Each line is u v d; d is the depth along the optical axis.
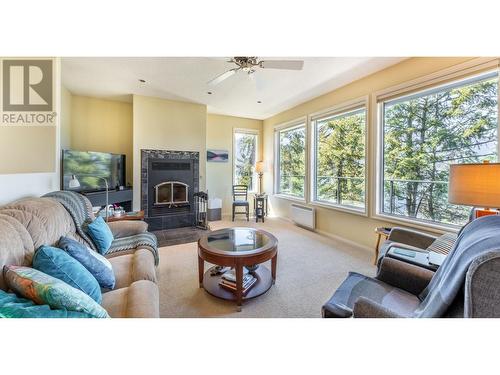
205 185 4.70
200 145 4.62
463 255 0.84
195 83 3.50
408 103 2.80
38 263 1.13
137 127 4.06
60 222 1.65
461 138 2.34
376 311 0.86
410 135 2.79
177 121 4.39
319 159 4.23
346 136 3.68
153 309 1.13
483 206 1.36
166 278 2.31
